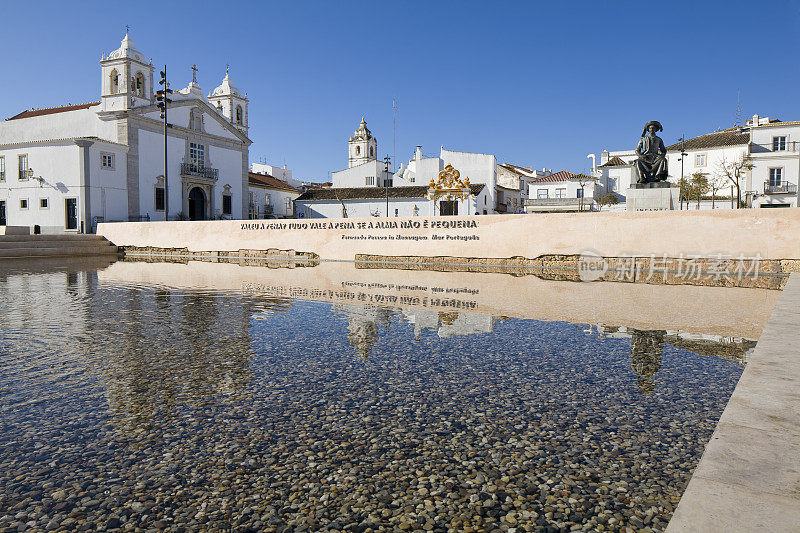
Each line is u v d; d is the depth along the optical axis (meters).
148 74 39.66
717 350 5.47
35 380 4.37
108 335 6.30
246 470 2.79
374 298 9.79
